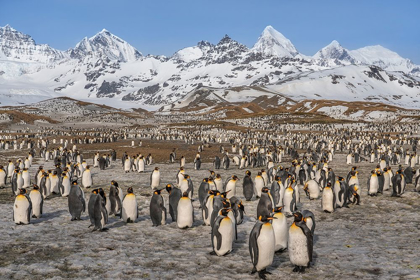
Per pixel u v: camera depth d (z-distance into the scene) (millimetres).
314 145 59125
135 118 181875
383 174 18781
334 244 10547
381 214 14281
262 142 68438
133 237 11297
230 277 8172
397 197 17562
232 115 191500
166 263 9055
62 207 16031
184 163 35938
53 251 9898
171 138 83750
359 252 9719
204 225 12625
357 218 13719
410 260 8984
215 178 16875
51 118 169125
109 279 8070
